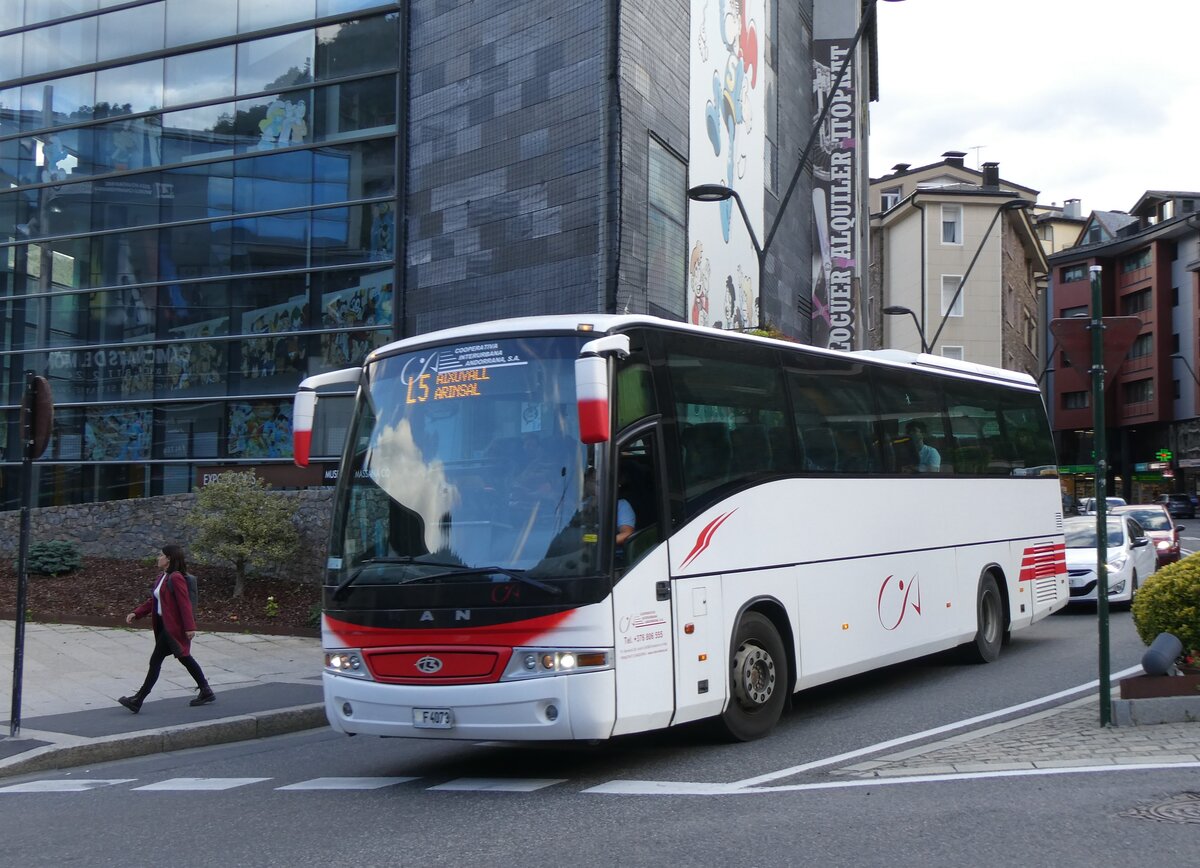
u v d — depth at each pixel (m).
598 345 7.71
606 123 20.09
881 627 11.32
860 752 8.57
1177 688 8.76
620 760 8.84
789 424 10.34
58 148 27.52
